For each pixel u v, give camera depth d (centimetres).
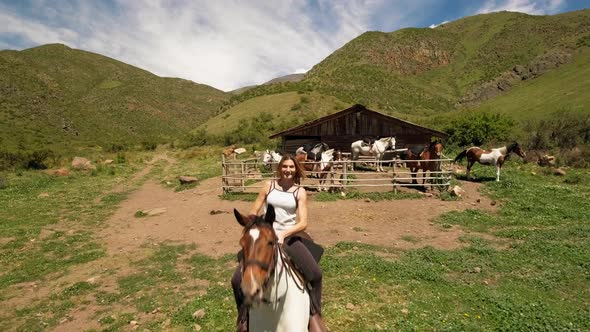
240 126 8700
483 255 839
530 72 11131
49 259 927
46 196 1762
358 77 16775
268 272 249
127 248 1008
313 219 1200
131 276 799
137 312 627
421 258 823
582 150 2264
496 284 686
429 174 1614
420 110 13188
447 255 824
